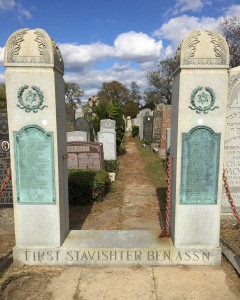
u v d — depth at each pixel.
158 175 9.80
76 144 8.15
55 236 3.73
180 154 3.55
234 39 27.12
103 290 3.21
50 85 3.43
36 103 3.47
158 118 17.14
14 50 3.35
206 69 3.39
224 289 3.21
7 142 5.11
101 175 7.06
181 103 3.45
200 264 3.72
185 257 3.70
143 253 3.70
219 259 3.70
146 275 3.50
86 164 8.20
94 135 15.70
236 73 5.17
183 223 3.69
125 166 11.89
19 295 3.13
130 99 63.69
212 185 3.62
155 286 3.27
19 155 3.58
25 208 3.69
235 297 3.08
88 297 3.09
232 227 5.23
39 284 3.33
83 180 6.59
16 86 3.43
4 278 3.40
